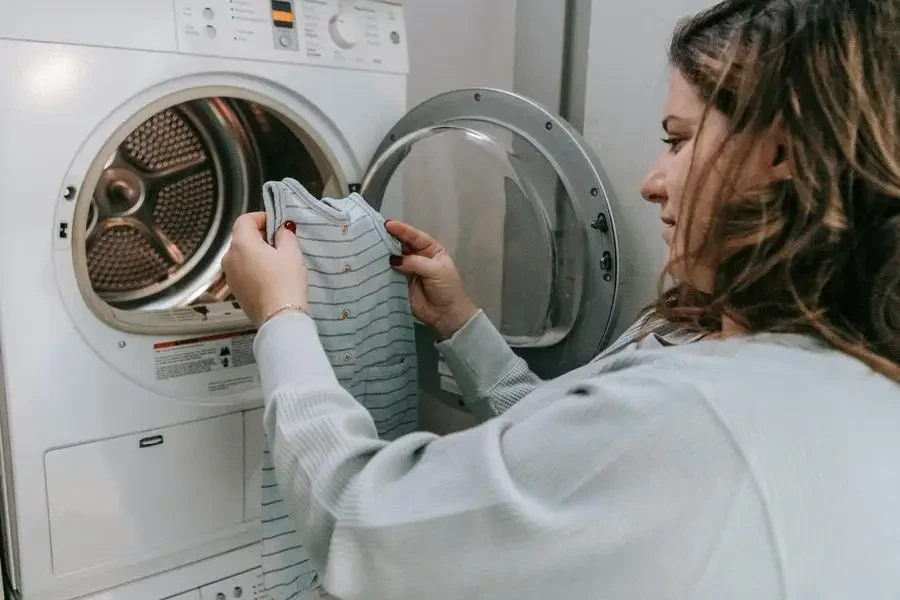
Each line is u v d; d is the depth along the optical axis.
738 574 0.39
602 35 1.23
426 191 1.17
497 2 1.49
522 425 0.50
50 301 0.90
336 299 0.92
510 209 1.10
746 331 0.49
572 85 1.33
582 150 1.01
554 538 0.42
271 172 1.21
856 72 0.43
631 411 0.42
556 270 1.08
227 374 1.07
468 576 0.45
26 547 0.92
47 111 0.86
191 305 1.11
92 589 0.99
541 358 1.14
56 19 0.85
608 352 0.78
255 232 0.80
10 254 0.86
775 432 0.40
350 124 1.14
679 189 0.56
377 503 0.49
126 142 1.04
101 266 1.06
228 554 1.12
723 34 0.52
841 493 0.40
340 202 0.96
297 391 0.60
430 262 0.96
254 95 1.04
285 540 0.91
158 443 1.01
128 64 0.91
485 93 1.09
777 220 0.46
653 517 0.40
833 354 0.45
